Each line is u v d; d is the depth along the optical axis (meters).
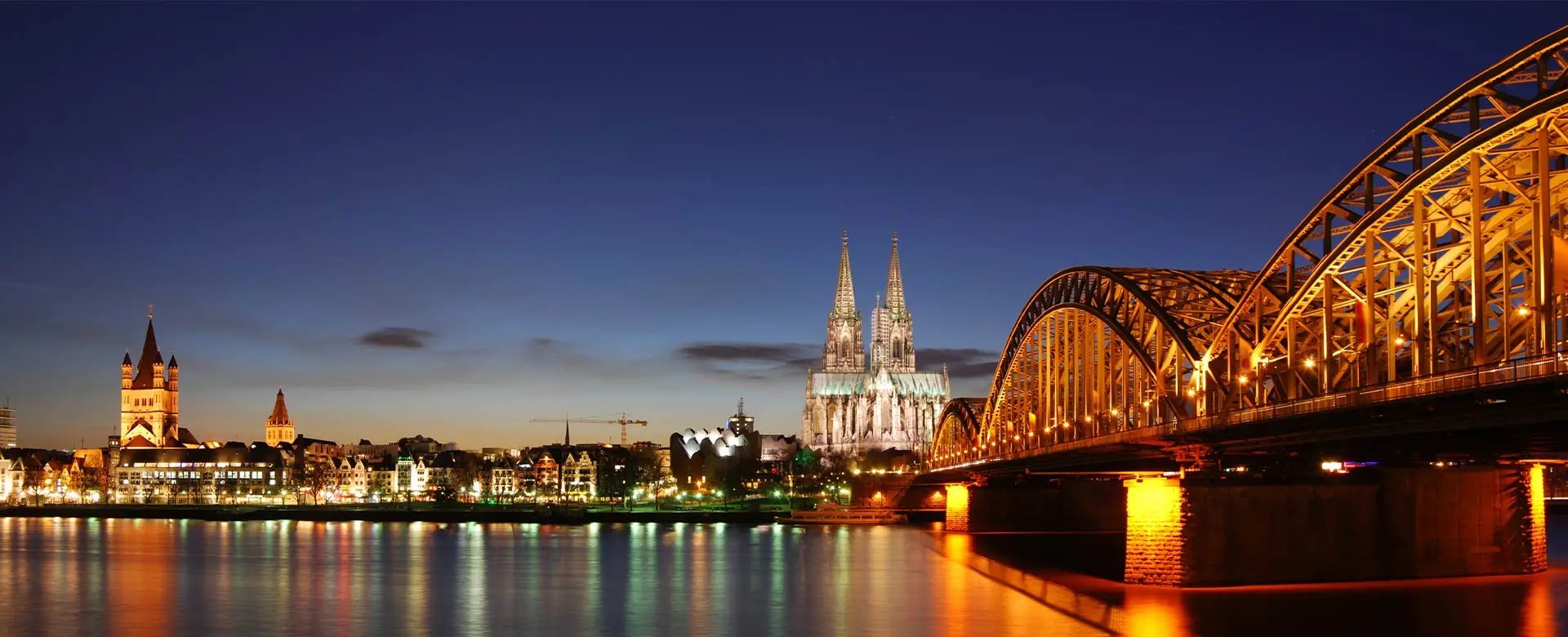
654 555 179.25
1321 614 95.19
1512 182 69.56
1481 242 69.94
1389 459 108.00
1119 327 127.25
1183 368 116.94
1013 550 177.50
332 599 124.81
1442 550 113.44
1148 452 121.88
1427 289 81.25
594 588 133.75
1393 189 86.12
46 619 111.56
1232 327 103.06
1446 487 114.12
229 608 118.19
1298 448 103.56
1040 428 162.50
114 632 104.00
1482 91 71.25
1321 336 94.25
